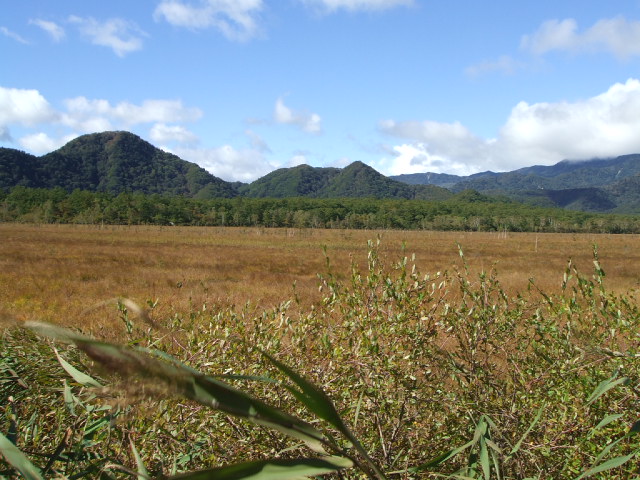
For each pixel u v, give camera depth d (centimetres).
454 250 4866
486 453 174
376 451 261
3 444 109
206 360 283
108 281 2020
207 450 247
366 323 294
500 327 303
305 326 306
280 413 78
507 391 294
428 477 242
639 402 255
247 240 6138
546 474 239
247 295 1612
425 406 281
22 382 245
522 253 4703
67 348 257
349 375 277
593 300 309
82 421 217
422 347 293
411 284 309
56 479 165
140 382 68
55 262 2788
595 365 281
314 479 187
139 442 214
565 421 250
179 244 5044
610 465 156
